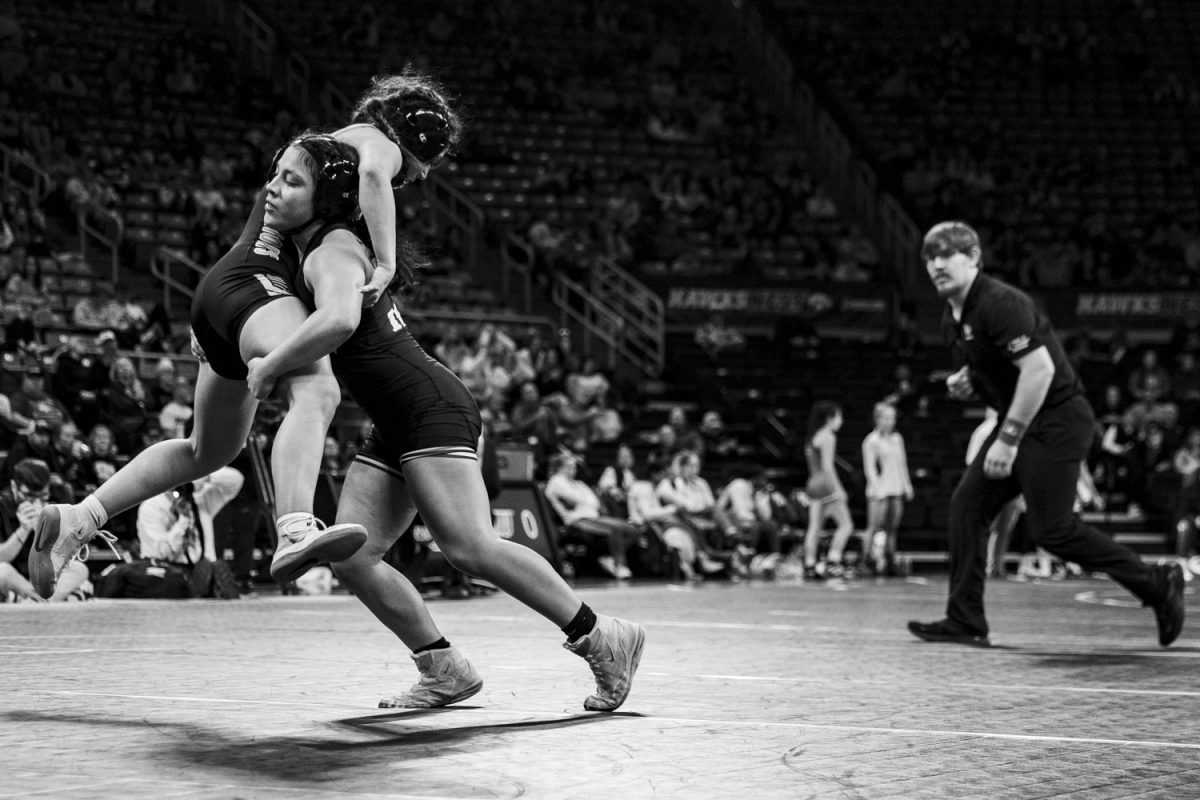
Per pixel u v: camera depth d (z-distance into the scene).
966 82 31.14
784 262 26.50
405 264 4.57
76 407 13.59
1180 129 30.58
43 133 20.89
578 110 28.66
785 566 17.23
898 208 27.70
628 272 25.06
